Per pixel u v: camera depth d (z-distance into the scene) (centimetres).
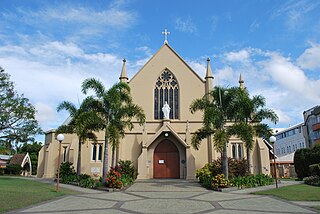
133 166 2802
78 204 1393
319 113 5356
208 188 2119
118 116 2323
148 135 3092
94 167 3081
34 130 2669
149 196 1722
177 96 3259
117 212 1187
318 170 2381
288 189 1950
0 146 2583
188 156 2878
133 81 3284
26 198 1479
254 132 2277
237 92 2320
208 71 3272
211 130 2288
